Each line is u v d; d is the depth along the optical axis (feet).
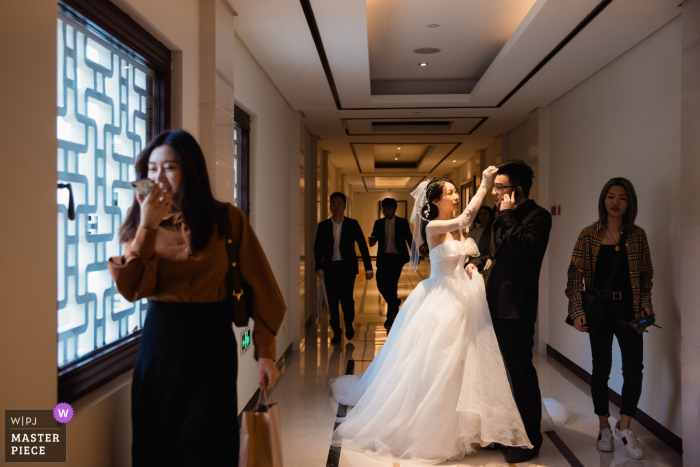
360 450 10.44
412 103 19.24
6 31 4.48
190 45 9.14
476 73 19.07
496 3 12.85
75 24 6.22
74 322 6.28
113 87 7.14
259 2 10.27
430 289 11.25
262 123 14.92
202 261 5.37
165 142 5.31
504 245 10.40
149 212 4.99
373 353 19.22
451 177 45.98
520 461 9.89
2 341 4.44
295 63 14.30
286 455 10.26
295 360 18.29
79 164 6.38
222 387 5.36
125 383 6.61
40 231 4.96
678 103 10.75
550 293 18.97
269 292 5.85
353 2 10.25
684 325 9.30
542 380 15.66
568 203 17.16
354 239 20.94
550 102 18.83
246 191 13.74
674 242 10.82
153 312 5.47
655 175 11.65
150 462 5.32
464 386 9.76
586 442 10.91
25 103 4.74
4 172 4.46
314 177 26.73
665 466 9.77
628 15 10.69
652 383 11.54
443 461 9.91
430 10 13.30
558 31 11.62
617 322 10.35
